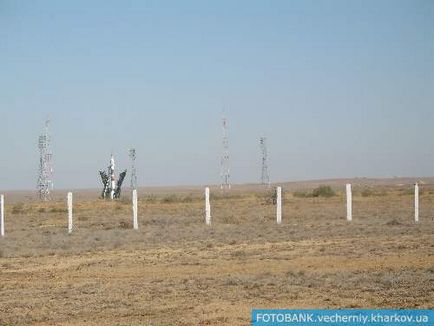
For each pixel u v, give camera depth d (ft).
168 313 45.60
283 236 98.27
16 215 191.01
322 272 61.98
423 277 57.41
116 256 79.15
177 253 80.28
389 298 49.03
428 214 149.38
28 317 45.32
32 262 75.66
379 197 258.57
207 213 127.03
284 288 53.62
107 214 182.80
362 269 63.57
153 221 140.56
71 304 49.34
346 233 100.89
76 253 83.35
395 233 99.66
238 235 101.35
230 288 54.39
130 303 49.11
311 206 198.18
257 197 291.38
